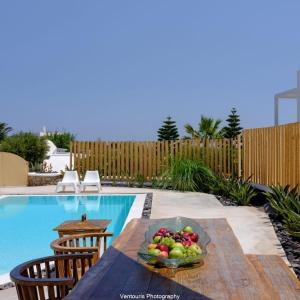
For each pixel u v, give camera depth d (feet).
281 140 41.83
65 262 12.78
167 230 12.82
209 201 44.09
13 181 64.44
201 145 60.34
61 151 113.39
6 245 31.78
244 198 41.39
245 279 10.21
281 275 11.59
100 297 9.05
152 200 44.75
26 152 80.89
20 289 10.04
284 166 40.83
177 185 55.01
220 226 16.78
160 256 11.00
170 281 10.04
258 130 49.70
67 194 53.16
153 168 61.98
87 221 20.80
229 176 57.36
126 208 46.37
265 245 24.93
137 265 11.32
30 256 28.55
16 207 47.70
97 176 55.88
